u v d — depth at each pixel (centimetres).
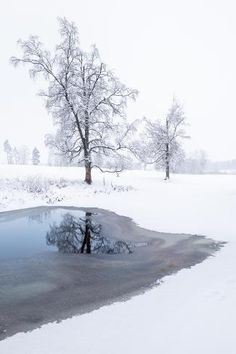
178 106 3775
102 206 1903
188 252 984
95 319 558
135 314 570
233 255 930
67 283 748
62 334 508
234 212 1631
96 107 2603
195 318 542
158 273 802
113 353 448
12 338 501
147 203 2003
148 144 3772
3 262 910
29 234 1252
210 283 702
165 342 472
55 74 2561
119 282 748
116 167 2808
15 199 1931
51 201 2003
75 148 2667
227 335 485
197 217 1551
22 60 2483
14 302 644
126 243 1127
